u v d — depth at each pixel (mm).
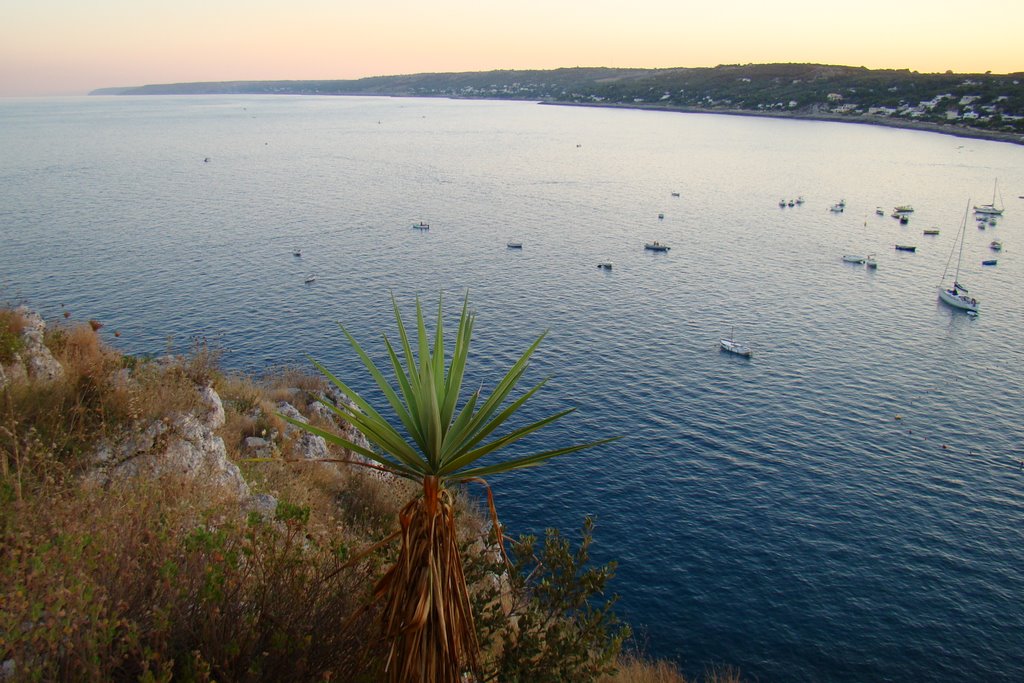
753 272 88375
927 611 31094
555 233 107000
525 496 39000
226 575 5320
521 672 6395
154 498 7199
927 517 37812
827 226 116625
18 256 78688
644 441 45281
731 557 34344
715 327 67688
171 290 70250
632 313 70750
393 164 182500
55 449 9664
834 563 34062
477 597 6887
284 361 54188
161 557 5477
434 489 4633
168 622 4680
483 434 4781
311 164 179625
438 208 123625
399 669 4629
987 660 28578
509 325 65625
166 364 15953
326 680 4695
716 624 30094
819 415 49562
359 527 12617
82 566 5070
